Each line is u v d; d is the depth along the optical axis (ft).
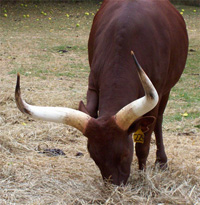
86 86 46.96
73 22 88.43
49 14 93.40
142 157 23.48
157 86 22.91
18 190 22.71
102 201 20.79
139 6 23.25
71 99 41.52
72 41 72.54
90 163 26.76
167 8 25.94
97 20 25.66
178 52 25.57
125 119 18.35
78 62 58.54
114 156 18.71
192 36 76.69
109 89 20.45
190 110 38.40
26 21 87.76
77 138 31.53
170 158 27.91
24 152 28.43
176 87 46.83
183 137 32.37
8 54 61.36
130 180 22.74
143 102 17.48
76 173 25.05
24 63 56.54
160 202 21.29
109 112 19.62
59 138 31.24
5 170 24.93
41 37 74.90
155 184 22.61
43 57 60.54
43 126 33.63
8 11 93.61
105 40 22.30
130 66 21.04
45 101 40.34
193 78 50.93
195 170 25.07
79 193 21.97
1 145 28.60
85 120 18.71
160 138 26.71
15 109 37.09
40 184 23.50
